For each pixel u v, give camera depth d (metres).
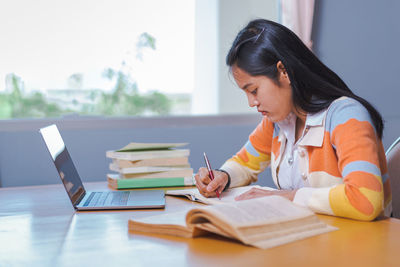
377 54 3.03
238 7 3.02
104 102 2.76
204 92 2.97
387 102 3.05
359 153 1.11
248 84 1.25
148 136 2.68
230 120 2.84
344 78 3.00
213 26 2.98
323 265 0.70
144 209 1.18
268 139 1.56
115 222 1.03
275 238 0.82
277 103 1.26
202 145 2.78
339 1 2.97
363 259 0.73
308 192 1.11
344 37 2.99
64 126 2.54
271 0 3.08
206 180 1.34
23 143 2.48
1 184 2.45
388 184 1.29
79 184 1.38
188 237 0.86
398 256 0.74
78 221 1.06
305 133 1.32
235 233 0.78
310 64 1.26
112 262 0.74
